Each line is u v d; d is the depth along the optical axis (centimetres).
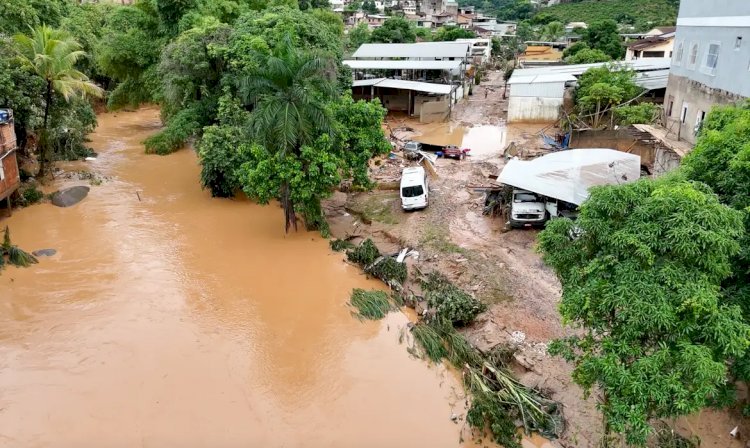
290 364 1709
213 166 3003
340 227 2772
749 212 1159
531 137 4403
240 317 1947
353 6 12356
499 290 2078
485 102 6044
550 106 4862
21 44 3181
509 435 1425
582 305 1094
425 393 1595
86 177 3450
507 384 1565
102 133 4844
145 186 3353
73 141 3869
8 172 2716
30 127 3131
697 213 1017
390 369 1694
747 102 1795
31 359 1694
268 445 1406
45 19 4772
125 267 2289
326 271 2292
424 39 9125
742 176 1249
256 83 2328
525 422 1458
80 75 3428
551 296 2023
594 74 4434
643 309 991
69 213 2875
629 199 1108
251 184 2455
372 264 2298
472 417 1461
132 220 2803
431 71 6316
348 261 2388
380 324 1933
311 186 2448
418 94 5472
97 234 2616
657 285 1010
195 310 1983
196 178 3516
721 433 1361
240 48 3459
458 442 1422
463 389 1611
